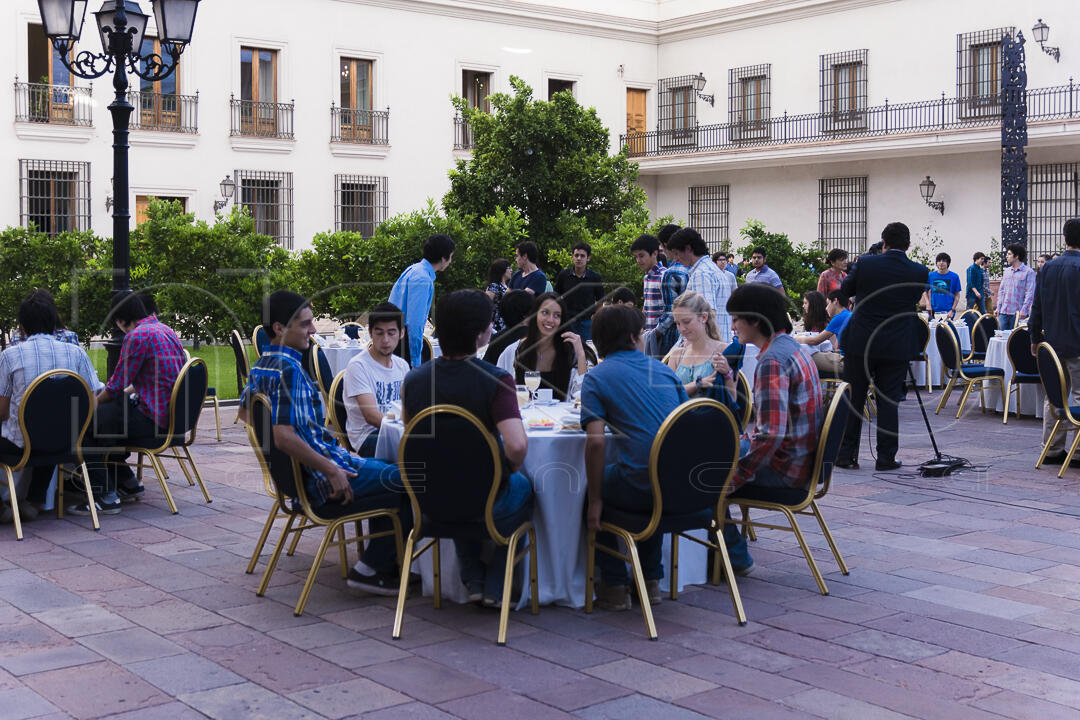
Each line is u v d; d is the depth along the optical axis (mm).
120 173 7910
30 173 19391
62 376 5793
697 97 26078
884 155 22453
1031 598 4738
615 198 16500
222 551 5566
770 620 4477
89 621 4422
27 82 19281
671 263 8969
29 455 5801
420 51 23453
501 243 14984
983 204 21391
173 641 4191
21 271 14055
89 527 6070
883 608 4613
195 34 20812
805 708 3539
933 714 3486
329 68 22422
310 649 4113
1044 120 19703
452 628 4391
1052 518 6277
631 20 26250
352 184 22906
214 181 21188
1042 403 10469
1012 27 20766
